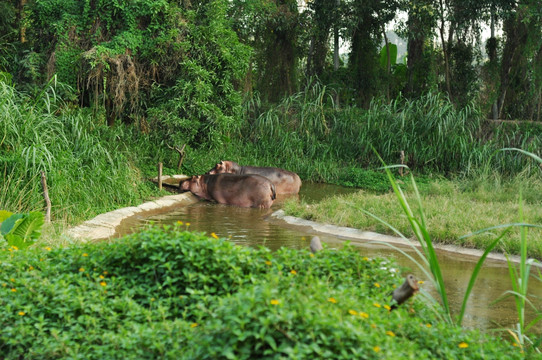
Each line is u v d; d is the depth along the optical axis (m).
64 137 12.06
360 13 23.67
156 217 12.34
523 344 4.69
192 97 16.52
